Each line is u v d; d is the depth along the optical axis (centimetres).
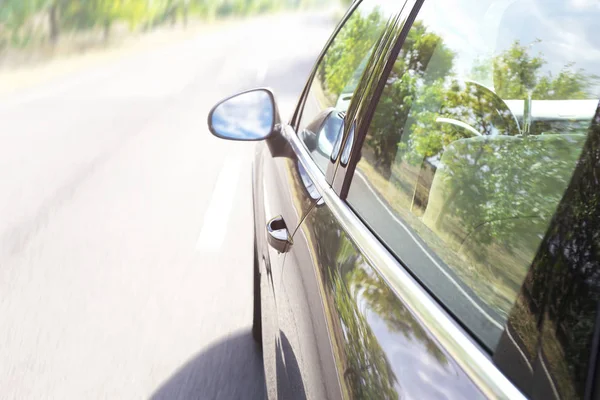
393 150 172
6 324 360
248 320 363
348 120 206
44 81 1531
